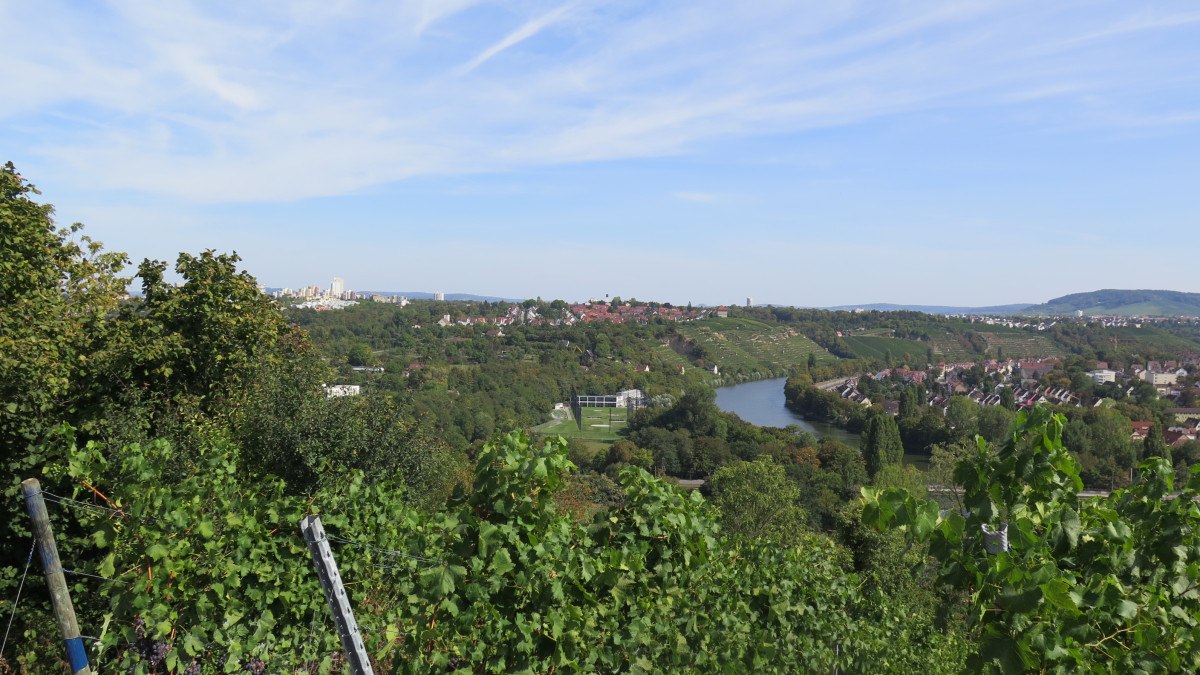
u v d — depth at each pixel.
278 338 16.48
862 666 8.56
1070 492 3.47
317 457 11.46
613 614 4.66
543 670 4.16
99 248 15.88
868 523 3.29
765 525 32.69
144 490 4.96
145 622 4.90
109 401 12.12
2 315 11.69
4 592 8.70
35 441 9.35
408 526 6.07
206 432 11.56
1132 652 3.12
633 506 4.94
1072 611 2.90
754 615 6.99
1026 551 3.02
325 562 2.74
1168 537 3.53
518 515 4.02
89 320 13.91
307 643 5.82
